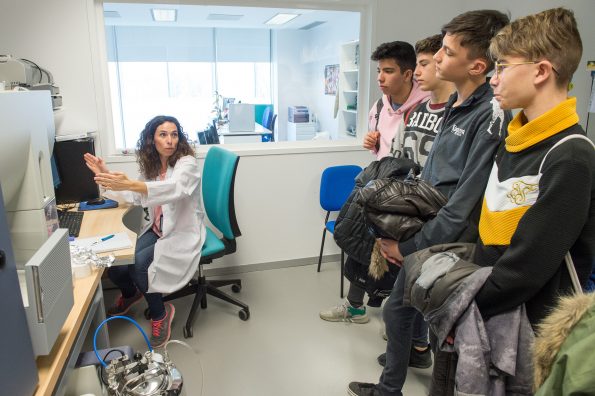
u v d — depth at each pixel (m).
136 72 6.39
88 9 2.72
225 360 2.27
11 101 1.07
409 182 1.49
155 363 1.28
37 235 1.21
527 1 2.90
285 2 3.11
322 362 2.26
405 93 2.27
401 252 1.44
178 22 5.67
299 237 3.48
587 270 0.99
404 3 3.29
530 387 0.99
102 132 2.88
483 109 1.33
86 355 1.39
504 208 1.04
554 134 0.95
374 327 2.60
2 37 2.64
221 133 4.58
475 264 1.12
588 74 2.62
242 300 2.92
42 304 0.92
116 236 2.00
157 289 2.27
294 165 3.34
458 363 1.02
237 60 7.05
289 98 7.15
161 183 2.21
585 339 0.68
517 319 1.00
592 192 0.91
